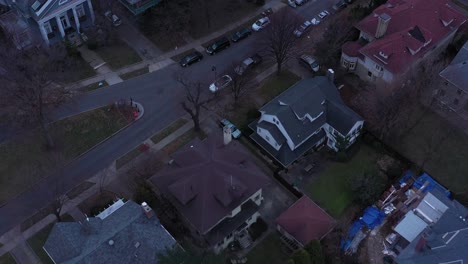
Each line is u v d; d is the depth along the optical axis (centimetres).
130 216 6009
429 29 8394
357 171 7325
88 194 7006
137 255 5678
